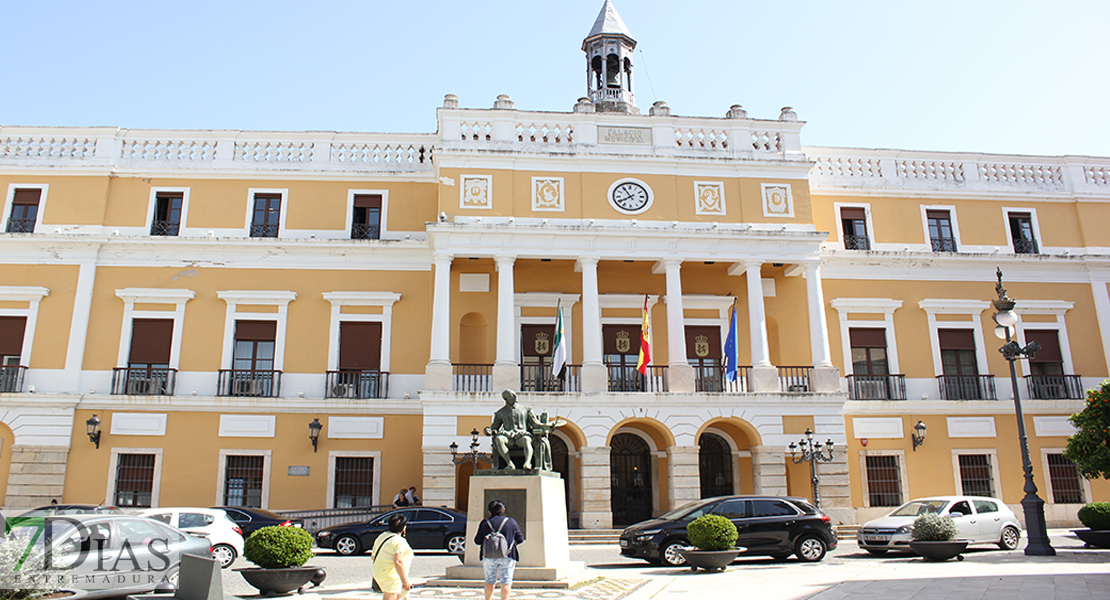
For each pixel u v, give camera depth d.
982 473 23.31
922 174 25.84
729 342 21.50
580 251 21.92
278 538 10.55
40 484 20.94
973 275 24.92
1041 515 15.07
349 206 23.89
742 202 23.02
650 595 10.39
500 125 22.78
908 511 17.09
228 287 22.92
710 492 23.12
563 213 22.34
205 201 23.56
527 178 22.47
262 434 21.86
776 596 10.17
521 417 11.91
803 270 23.70
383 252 23.30
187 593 8.45
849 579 11.92
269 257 23.16
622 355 23.44
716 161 23.08
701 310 23.83
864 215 25.17
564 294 23.30
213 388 22.12
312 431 21.64
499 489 11.42
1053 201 26.11
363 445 22.02
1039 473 23.44
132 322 22.44
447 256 21.52
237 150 24.19
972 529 16.61
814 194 24.97
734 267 23.44
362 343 22.88
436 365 20.75
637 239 22.12
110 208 23.19
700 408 21.11
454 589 10.60
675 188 22.91
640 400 20.94
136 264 22.83
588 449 20.52
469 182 22.22
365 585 11.88
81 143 23.61
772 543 14.97
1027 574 12.12
